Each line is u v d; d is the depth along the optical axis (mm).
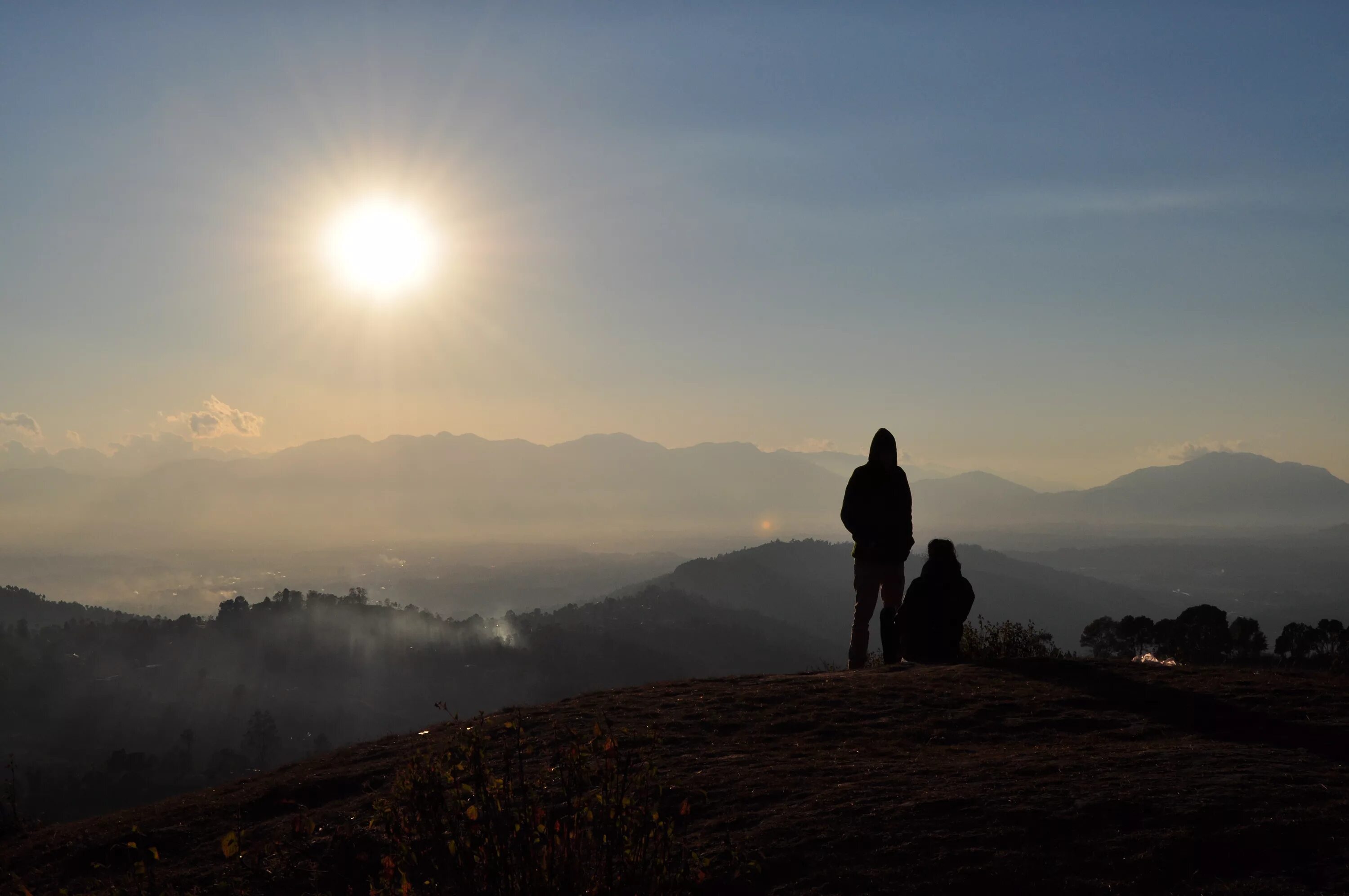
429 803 3643
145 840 6211
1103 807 4367
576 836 3555
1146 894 3617
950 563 10141
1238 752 5262
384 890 3555
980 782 4953
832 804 4836
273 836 5812
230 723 87000
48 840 7023
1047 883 3781
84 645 109500
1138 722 6320
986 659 9266
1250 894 3496
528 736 7078
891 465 10383
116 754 70000
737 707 7668
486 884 3447
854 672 9094
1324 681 7336
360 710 92188
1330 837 3848
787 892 3975
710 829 4746
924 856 4109
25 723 82375
